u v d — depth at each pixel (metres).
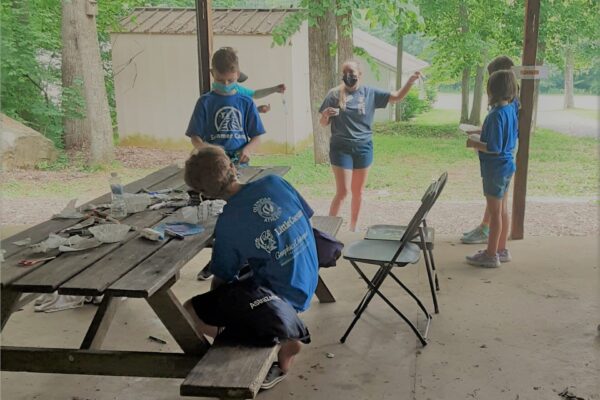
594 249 4.71
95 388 2.83
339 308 3.71
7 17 10.84
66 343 3.27
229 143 4.12
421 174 10.33
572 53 16.95
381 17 10.84
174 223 3.03
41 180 9.51
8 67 10.86
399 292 3.93
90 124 10.79
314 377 2.89
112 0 12.48
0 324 2.38
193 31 12.11
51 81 11.88
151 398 2.74
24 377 2.92
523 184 4.89
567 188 8.75
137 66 12.55
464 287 3.98
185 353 2.46
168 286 2.40
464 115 16.58
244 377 2.06
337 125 5.03
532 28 4.69
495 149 4.07
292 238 2.52
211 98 4.09
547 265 4.36
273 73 11.85
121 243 2.74
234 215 2.48
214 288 2.59
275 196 2.53
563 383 2.78
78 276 2.32
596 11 14.13
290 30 10.25
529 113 4.76
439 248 4.84
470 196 8.43
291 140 12.12
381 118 18.69
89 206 3.41
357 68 4.93
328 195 8.59
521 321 3.45
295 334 2.39
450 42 15.44
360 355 3.10
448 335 3.29
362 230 6.18
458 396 2.69
